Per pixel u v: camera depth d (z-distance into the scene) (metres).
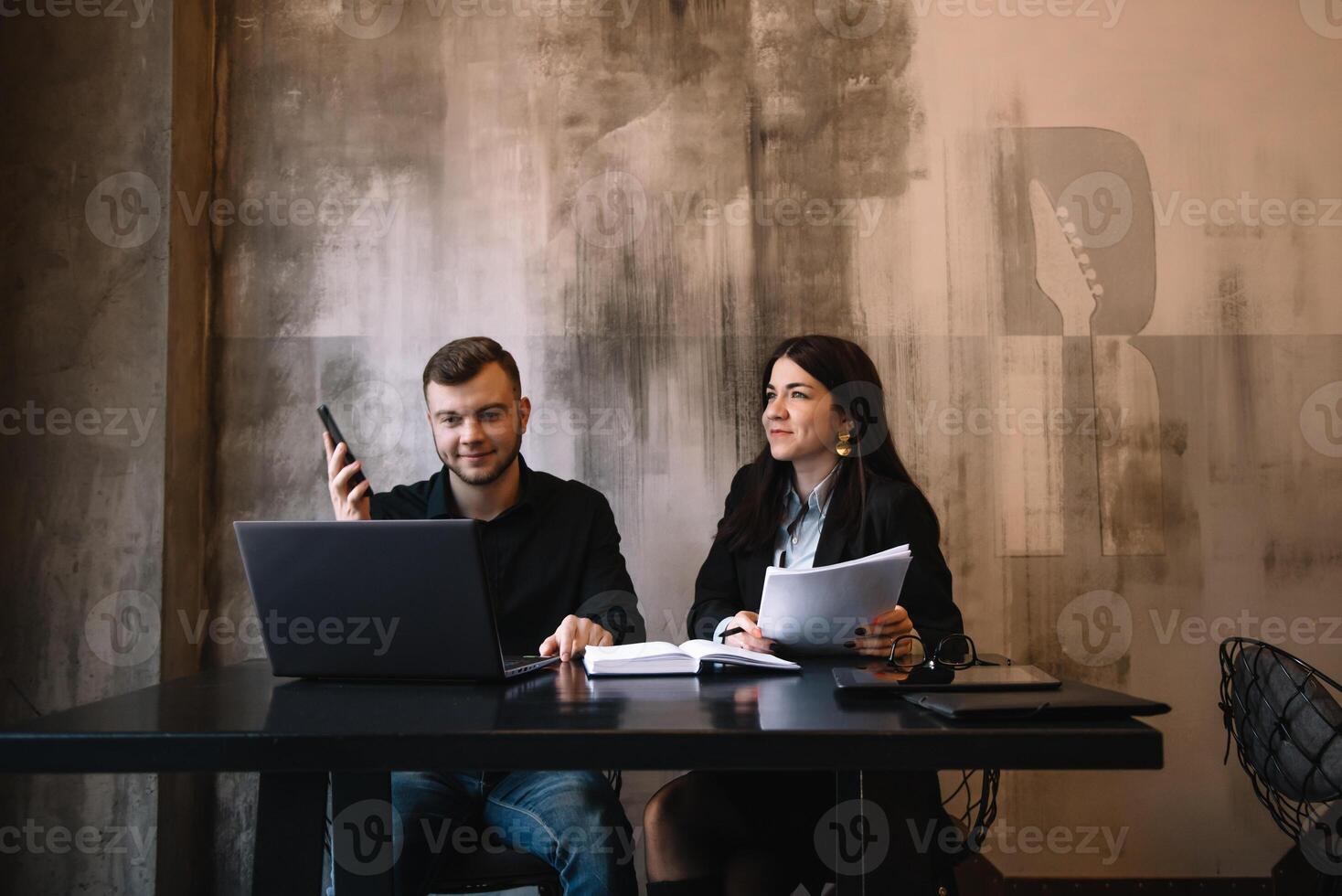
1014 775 2.81
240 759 1.12
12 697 2.56
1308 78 2.94
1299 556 2.85
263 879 1.29
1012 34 2.95
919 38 2.96
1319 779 1.65
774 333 2.91
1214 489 2.87
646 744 1.10
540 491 2.38
